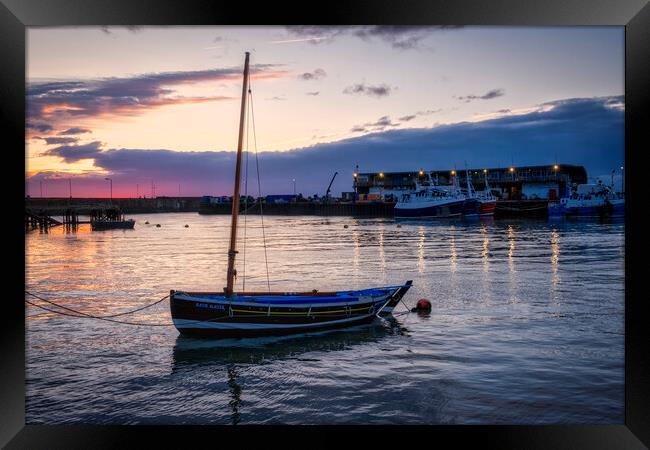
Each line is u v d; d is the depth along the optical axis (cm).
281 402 1050
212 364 1285
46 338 1527
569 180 8356
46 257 3956
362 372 1212
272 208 13912
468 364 1259
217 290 2467
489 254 3712
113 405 1046
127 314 1858
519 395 1062
